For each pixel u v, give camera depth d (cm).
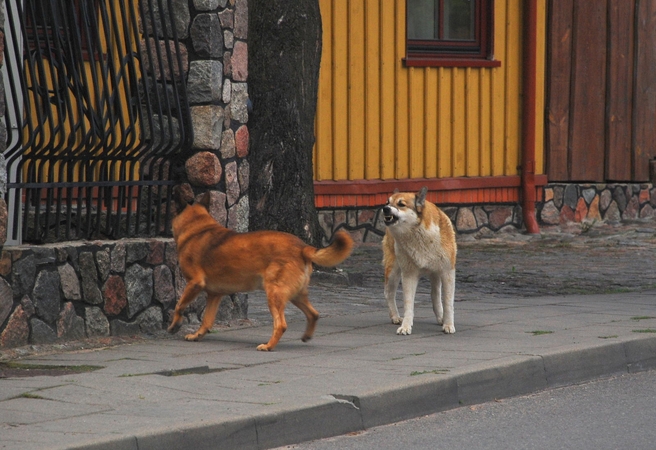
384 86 2492
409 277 1303
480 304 1585
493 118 2675
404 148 2539
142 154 1305
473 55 2656
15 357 1101
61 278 1174
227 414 848
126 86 1274
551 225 2795
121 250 1245
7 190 1137
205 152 1342
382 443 873
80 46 1226
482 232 2672
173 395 925
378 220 2506
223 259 1196
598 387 1108
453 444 866
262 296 1667
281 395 924
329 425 898
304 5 1886
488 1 2653
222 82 1364
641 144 2966
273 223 1872
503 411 991
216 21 1345
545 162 2800
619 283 1877
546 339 1233
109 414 848
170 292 1309
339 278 1828
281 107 1867
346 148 2456
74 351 1158
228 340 1253
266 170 1867
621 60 2909
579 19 2823
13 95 1159
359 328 1354
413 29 2577
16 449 738
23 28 1173
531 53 2698
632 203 2958
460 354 1135
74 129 1212
